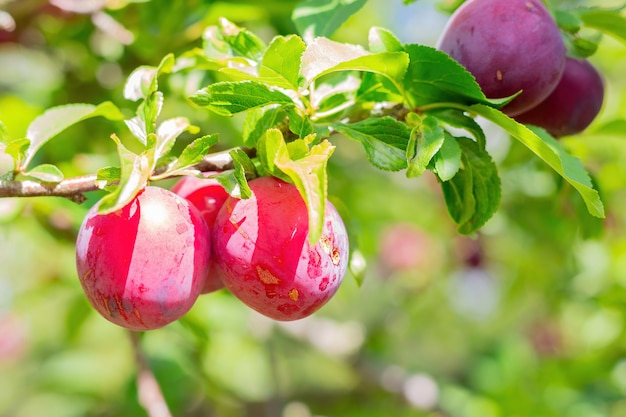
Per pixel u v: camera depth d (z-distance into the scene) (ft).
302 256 1.77
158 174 1.84
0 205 2.36
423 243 4.26
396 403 4.02
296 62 1.80
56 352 4.31
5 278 4.53
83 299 2.92
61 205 2.33
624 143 2.90
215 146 2.48
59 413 3.79
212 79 2.33
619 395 3.76
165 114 2.53
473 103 1.89
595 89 2.06
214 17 2.42
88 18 2.51
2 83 3.13
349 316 4.82
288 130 1.87
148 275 1.76
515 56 1.88
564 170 1.84
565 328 4.40
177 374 3.30
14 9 2.46
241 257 1.78
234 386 3.84
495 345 4.14
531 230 3.03
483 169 1.90
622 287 3.40
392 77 1.84
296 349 4.80
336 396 4.17
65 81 2.67
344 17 2.04
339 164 3.29
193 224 1.79
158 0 2.38
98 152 2.59
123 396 3.56
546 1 2.02
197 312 2.69
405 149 1.83
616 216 3.34
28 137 1.93
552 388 3.72
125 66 2.59
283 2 2.43
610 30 2.06
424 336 5.39
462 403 3.64
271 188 1.80
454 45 1.92
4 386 5.30
